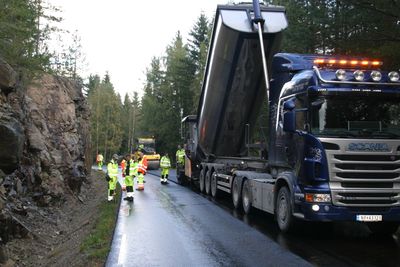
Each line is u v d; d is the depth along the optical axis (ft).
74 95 62.95
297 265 24.63
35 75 42.98
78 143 57.77
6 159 29.04
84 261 25.38
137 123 284.82
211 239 31.58
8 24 34.58
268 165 38.58
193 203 52.31
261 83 49.62
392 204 29.50
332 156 29.27
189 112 187.32
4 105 33.14
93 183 78.79
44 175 43.52
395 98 30.50
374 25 45.14
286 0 63.82
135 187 73.61
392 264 24.76
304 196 30.01
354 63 32.30
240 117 53.72
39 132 43.75
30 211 36.65
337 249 28.50
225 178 51.70
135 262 25.45
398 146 29.66
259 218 40.96
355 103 30.22
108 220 38.06
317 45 58.59
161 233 33.81
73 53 132.05
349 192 29.19
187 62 183.62
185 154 75.00
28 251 29.63
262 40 44.70
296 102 32.22
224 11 46.65
